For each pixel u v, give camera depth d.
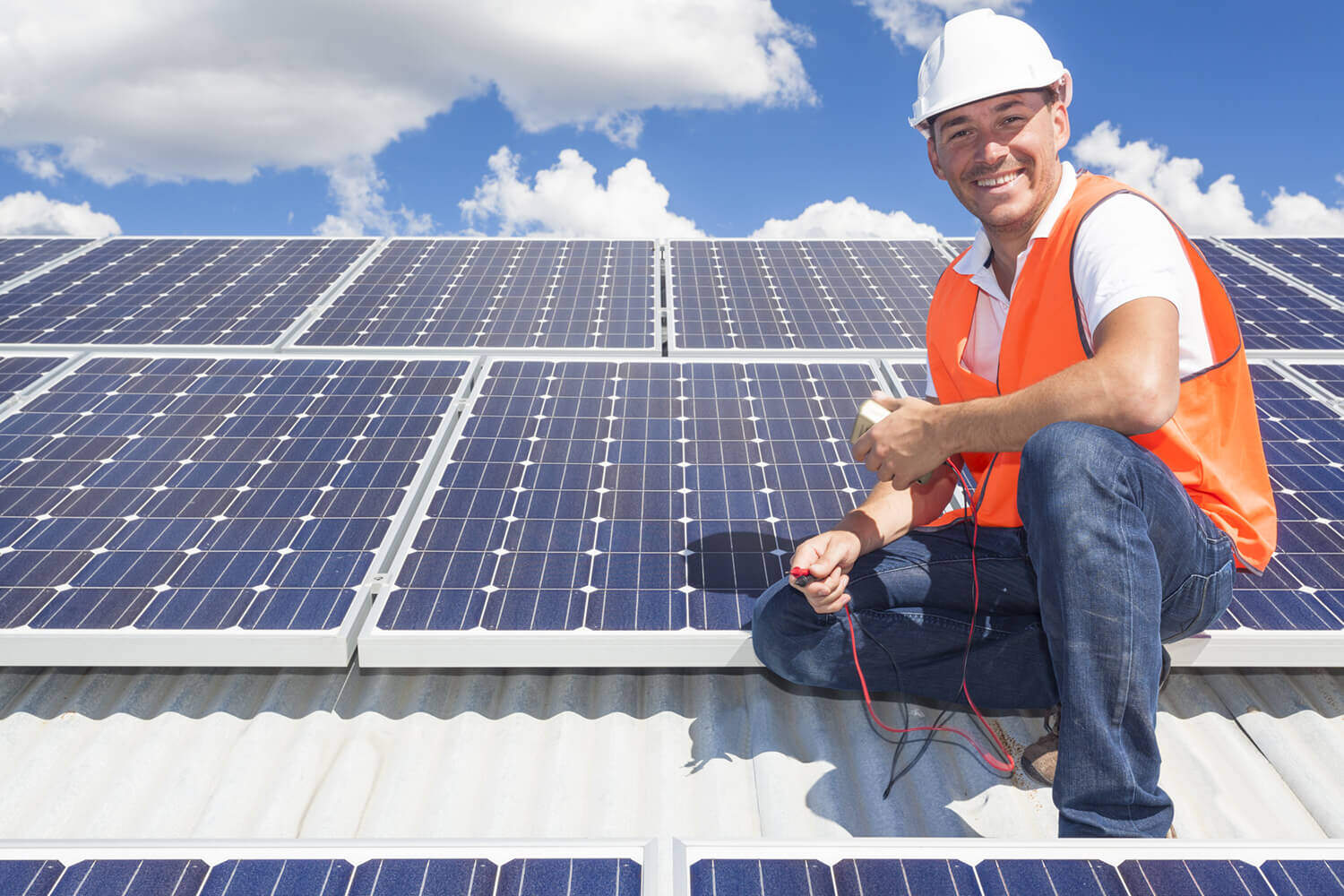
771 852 1.88
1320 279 7.86
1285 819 3.06
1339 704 3.62
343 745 3.44
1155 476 2.30
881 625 2.99
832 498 4.14
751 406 5.05
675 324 7.07
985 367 3.25
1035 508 2.27
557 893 1.81
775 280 8.23
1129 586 2.13
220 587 3.48
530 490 4.15
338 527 3.88
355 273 8.20
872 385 5.38
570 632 3.26
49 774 3.29
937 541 3.09
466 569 3.60
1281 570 3.55
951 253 9.16
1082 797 2.17
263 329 6.76
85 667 3.78
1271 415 4.84
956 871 1.84
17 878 1.82
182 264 8.52
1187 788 3.18
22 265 8.59
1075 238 2.63
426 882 1.83
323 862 1.87
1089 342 2.60
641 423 4.82
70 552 3.68
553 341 6.62
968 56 2.63
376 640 3.23
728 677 3.83
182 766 3.30
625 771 3.30
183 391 5.27
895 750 3.37
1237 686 3.70
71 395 5.20
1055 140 2.76
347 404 5.07
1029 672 3.01
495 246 9.22
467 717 3.57
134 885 1.81
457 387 5.32
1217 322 2.71
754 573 3.61
